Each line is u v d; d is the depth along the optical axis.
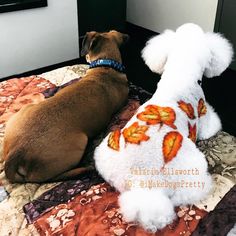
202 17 3.01
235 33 2.71
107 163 1.06
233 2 2.62
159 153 0.99
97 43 1.67
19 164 1.11
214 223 0.97
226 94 2.59
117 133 1.13
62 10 2.78
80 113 1.27
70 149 1.17
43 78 1.80
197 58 1.30
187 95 1.22
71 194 1.09
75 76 1.82
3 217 1.01
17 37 2.64
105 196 1.07
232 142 1.33
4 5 2.43
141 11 3.63
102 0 3.47
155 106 1.15
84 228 0.96
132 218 0.93
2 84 1.72
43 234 0.95
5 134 1.21
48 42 2.83
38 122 1.18
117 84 1.56
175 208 1.01
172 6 3.25
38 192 1.11
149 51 1.46
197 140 1.34
